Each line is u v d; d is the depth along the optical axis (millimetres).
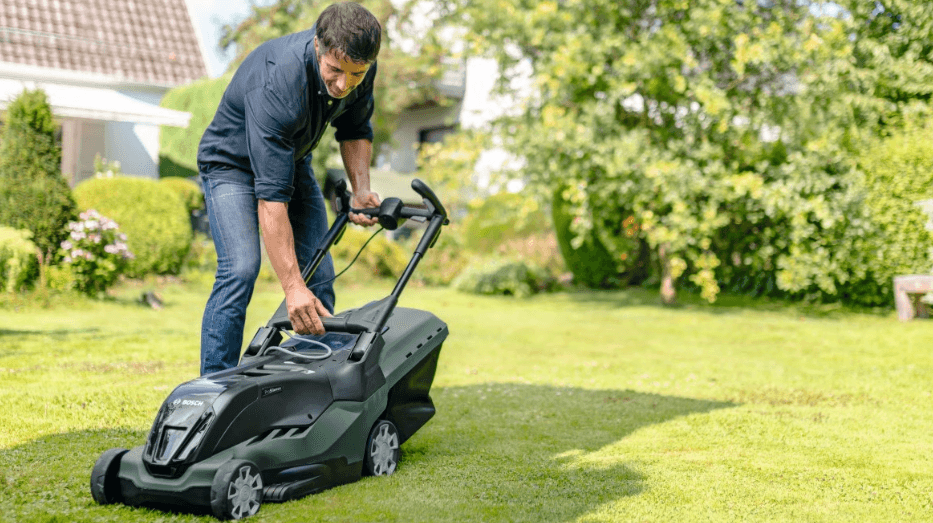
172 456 2350
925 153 9180
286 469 2539
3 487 2662
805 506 2561
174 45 16984
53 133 9086
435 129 22125
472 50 11070
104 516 2387
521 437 3633
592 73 10078
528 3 10602
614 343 7602
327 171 17188
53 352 5695
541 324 9094
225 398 2414
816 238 9953
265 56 2814
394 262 14234
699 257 10352
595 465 3090
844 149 9711
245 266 2961
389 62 19000
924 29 9430
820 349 7012
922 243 9320
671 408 4375
